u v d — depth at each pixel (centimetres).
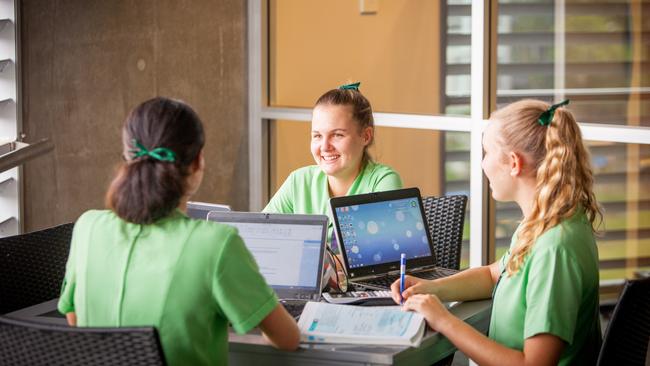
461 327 207
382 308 218
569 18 332
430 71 373
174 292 180
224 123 434
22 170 392
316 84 417
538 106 213
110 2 403
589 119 332
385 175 276
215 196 438
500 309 213
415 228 261
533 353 201
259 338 205
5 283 259
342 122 271
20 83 388
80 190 405
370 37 393
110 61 405
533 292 204
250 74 437
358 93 279
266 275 237
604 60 326
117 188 180
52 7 392
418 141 381
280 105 434
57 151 398
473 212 363
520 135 210
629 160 321
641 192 321
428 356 209
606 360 203
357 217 254
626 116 323
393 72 387
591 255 208
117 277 184
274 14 430
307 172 290
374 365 193
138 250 184
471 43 355
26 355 174
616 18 323
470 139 361
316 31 413
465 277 238
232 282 182
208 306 182
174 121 181
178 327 181
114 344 166
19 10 385
